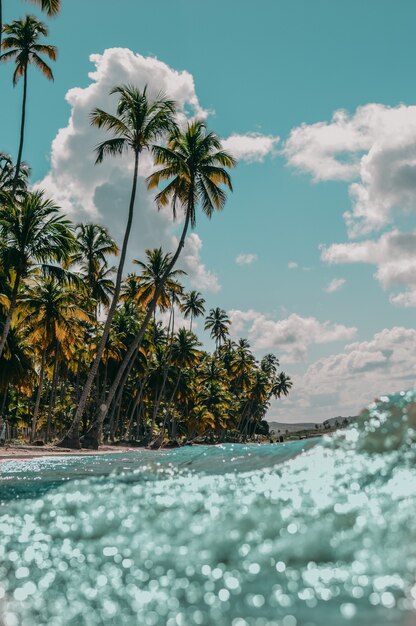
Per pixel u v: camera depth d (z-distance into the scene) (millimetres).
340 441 5152
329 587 2418
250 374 96188
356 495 3758
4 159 36656
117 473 6980
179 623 2168
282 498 3992
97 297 48812
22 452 23047
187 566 2902
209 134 30812
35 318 35906
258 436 103562
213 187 30906
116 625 2197
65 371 53812
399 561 2590
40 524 4324
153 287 43938
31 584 2822
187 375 67938
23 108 32250
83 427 54312
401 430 4746
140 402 62500
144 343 52969
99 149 28812
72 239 25203
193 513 3961
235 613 2223
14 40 32062
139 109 28812
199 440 83812
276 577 2611
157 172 30781
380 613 2102
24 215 24422
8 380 36094
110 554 3270
